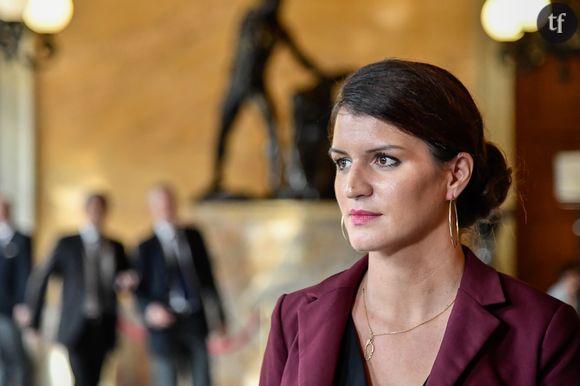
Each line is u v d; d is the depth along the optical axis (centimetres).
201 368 914
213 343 1097
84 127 1266
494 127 1211
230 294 1101
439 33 1233
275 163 1105
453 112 204
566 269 869
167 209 917
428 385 203
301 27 1255
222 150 1122
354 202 206
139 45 1268
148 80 1266
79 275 927
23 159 1241
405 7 1241
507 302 212
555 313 210
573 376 206
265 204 1096
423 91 203
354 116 204
